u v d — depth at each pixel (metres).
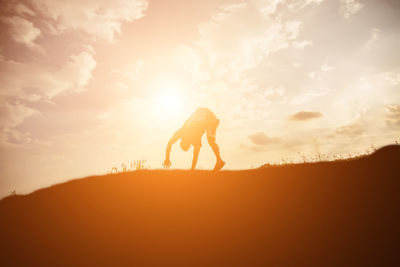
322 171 5.90
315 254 3.78
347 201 4.79
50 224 4.89
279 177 5.92
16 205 5.64
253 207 4.96
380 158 5.93
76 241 4.41
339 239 3.99
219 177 6.32
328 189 5.20
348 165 5.98
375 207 4.52
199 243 4.14
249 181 5.94
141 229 4.57
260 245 4.02
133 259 3.92
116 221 4.82
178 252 3.99
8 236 4.62
